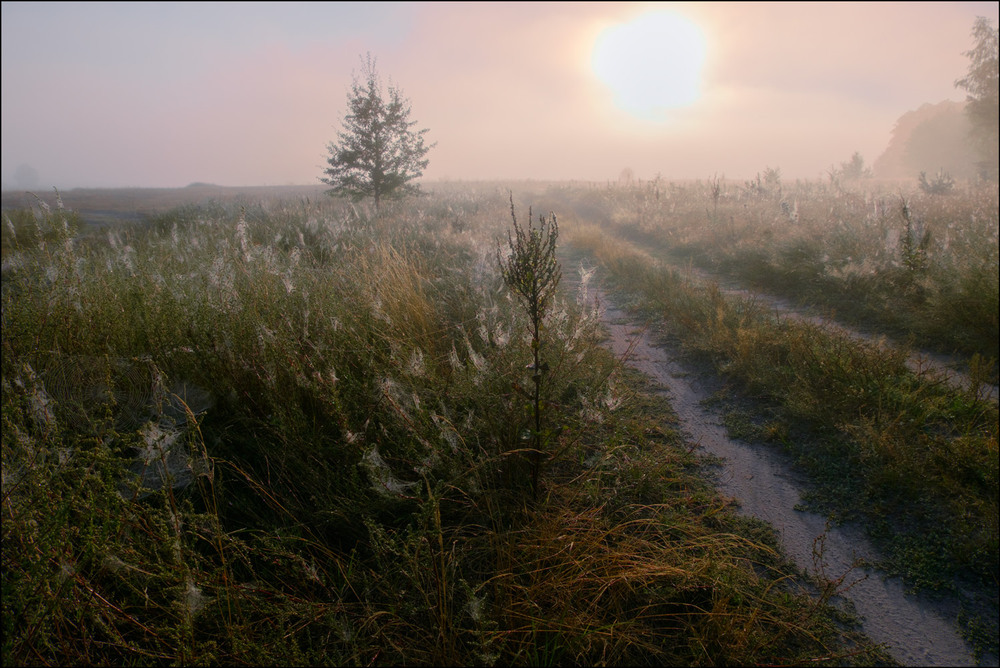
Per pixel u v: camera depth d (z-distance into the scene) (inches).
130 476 103.3
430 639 86.8
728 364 205.5
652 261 447.8
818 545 114.7
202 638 84.4
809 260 358.0
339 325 163.5
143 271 199.6
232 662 79.6
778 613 95.4
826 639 91.8
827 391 172.2
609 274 395.5
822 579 104.7
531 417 126.3
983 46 1226.0
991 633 92.4
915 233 350.9
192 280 195.8
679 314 267.7
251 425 132.3
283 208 649.6
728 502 129.0
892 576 105.7
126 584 89.8
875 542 114.7
